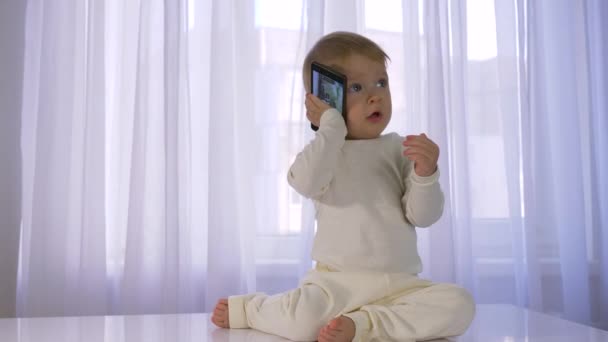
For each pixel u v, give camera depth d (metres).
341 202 1.03
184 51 1.70
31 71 1.68
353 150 1.06
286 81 1.78
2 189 1.59
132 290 1.61
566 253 1.95
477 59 1.95
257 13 1.78
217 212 1.67
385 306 0.95
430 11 1.83
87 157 1.64
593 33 2.02
